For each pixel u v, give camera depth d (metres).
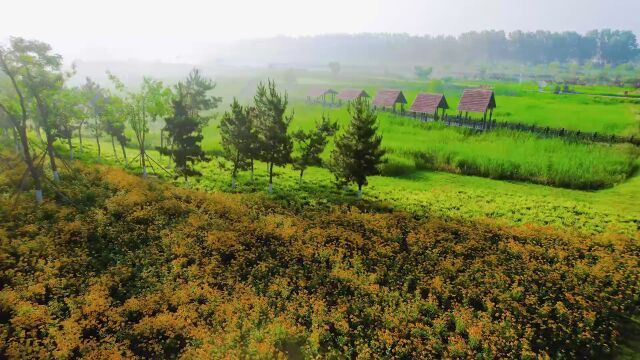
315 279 23.56
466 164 46.84
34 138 54.16
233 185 40.56
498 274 23.69
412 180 44.00
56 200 32.59
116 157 53.66
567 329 19.72
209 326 19.48
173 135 38.72
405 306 21.16
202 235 28.67
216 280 23.45
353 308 21.34
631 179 41.34
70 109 37.19
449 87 167.88
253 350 17.77
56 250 25.41
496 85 169.88
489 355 17.89
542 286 22.84
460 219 32.38
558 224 31.14
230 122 38.06
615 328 20.02
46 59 32.97
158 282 23.05
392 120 77.38
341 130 70.38
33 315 19.27
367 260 25.91
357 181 36.50
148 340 19.00
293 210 34.22
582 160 45.56
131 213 31.41
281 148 38.62
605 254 25.70
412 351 18.47
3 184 34.22
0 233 26.28
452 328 20.25
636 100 104.44
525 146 54.09
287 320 19.84
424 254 26.69
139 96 43.22
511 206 35.28
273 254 26.81
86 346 17.92
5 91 34.69
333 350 18.36
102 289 22.02
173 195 36.25
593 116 82.81
